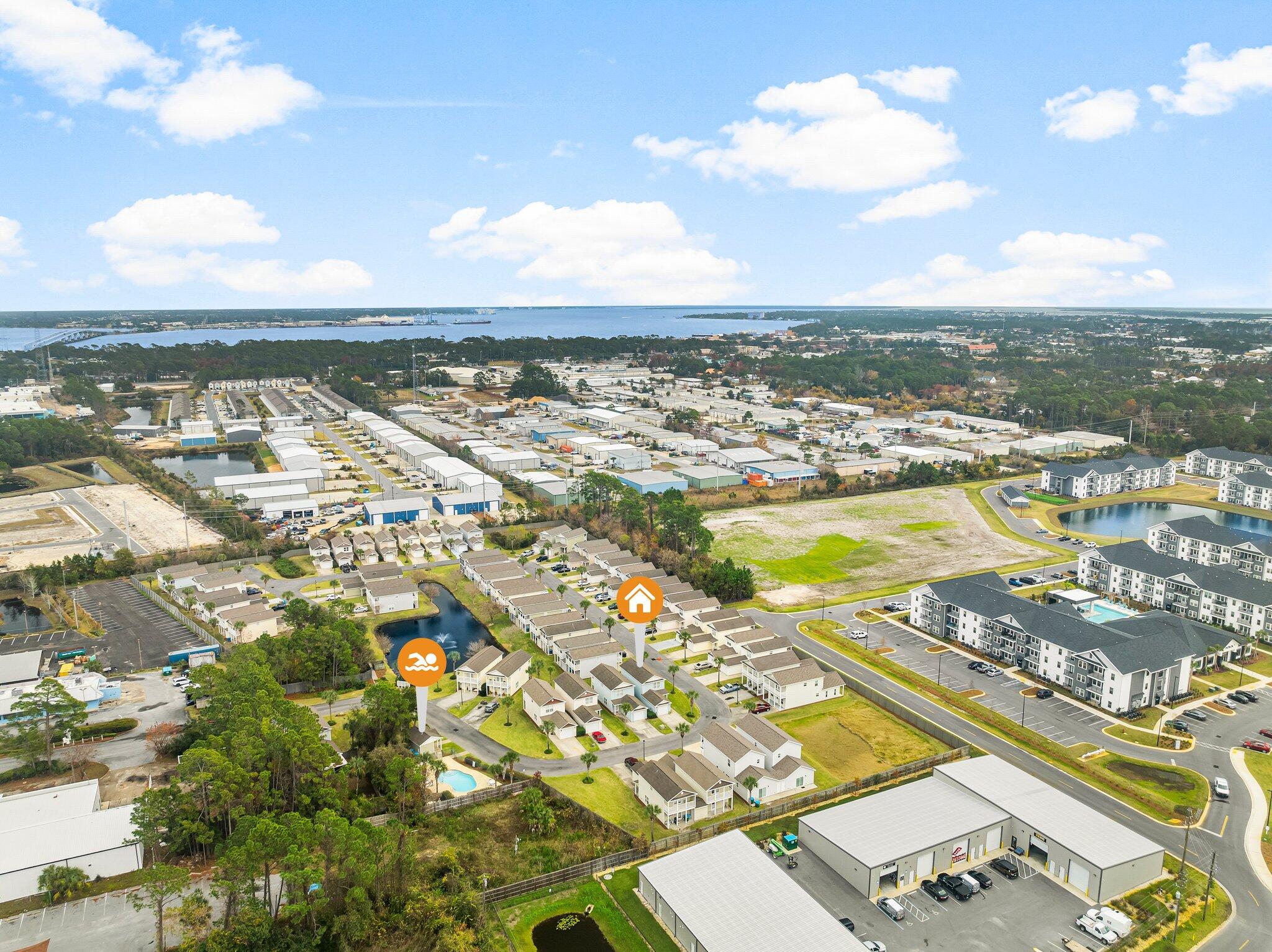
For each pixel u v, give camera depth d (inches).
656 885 3228.3
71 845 3373.5
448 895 3262.8
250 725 3750.0
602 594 6727.4
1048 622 5344.5
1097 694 4918.8
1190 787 4045.3
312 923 3038.9
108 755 4296.3
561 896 3336.6
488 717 4874.5
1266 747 4394.7
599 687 5113.2
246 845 2970.0
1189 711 4852.4
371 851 3117.6
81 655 5536.4
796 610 6535.4
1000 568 7593.5
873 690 5108.3
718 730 4340.6
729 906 3102.9
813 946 2903.5
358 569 7372.1
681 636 5777.6
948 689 5123.0
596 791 4089.6
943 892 3299.7
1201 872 3432.6
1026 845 3590.1
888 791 3895.2
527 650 5762.8
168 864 3417.8
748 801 4008.4
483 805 3961.6
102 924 3093.0
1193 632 5310.0
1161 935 3068.4
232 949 2827.3
